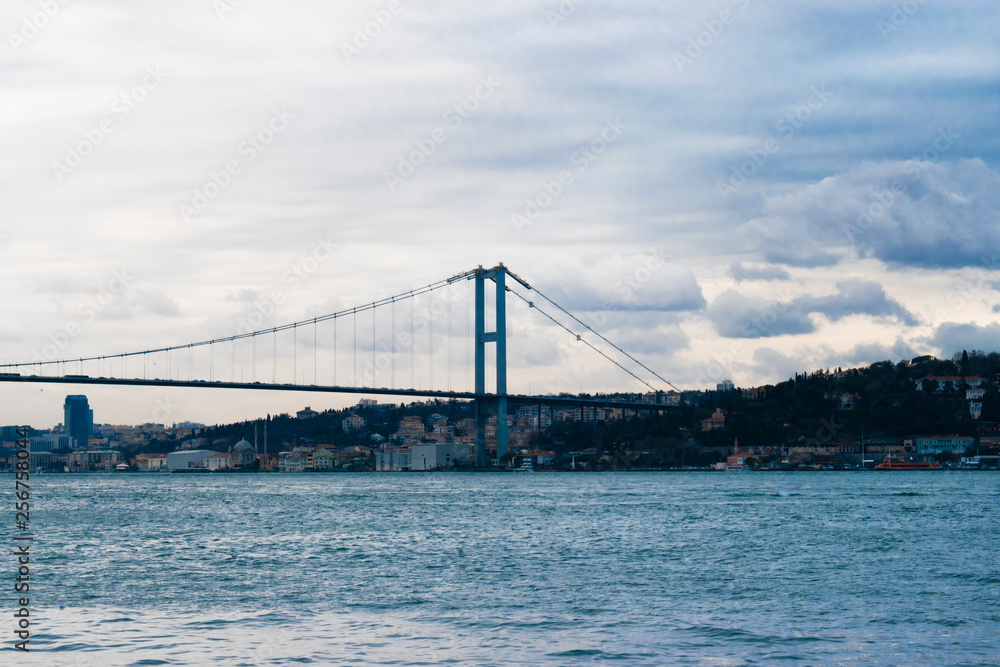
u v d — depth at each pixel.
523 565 47.84
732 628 32.03
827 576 43.66
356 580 42.78
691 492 126.38
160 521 81.69
